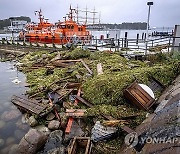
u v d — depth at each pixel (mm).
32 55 22250
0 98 11430
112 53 16766
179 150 3471
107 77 10125
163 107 6199
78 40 23625
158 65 11586
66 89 10711
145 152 4355
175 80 8906
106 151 6121
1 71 18484
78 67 14367
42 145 6906
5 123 8656
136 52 16375
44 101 9820
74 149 6078
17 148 6836
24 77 15797
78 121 7762
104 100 8695
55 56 18641
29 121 8383
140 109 7637
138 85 8094
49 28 29000
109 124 6855
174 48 14016
